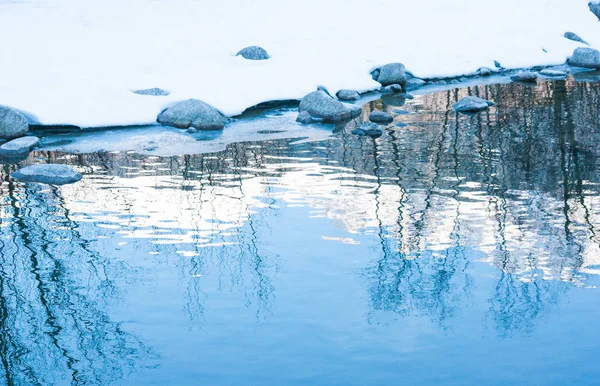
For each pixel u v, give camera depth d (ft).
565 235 24.88
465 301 20.42
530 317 19.44
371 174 32.48
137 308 20.38
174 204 28.81
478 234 25.08
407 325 19.15
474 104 45.60
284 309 20.12
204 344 18.44
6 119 39.34
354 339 18.52
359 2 70.49
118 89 45.39
